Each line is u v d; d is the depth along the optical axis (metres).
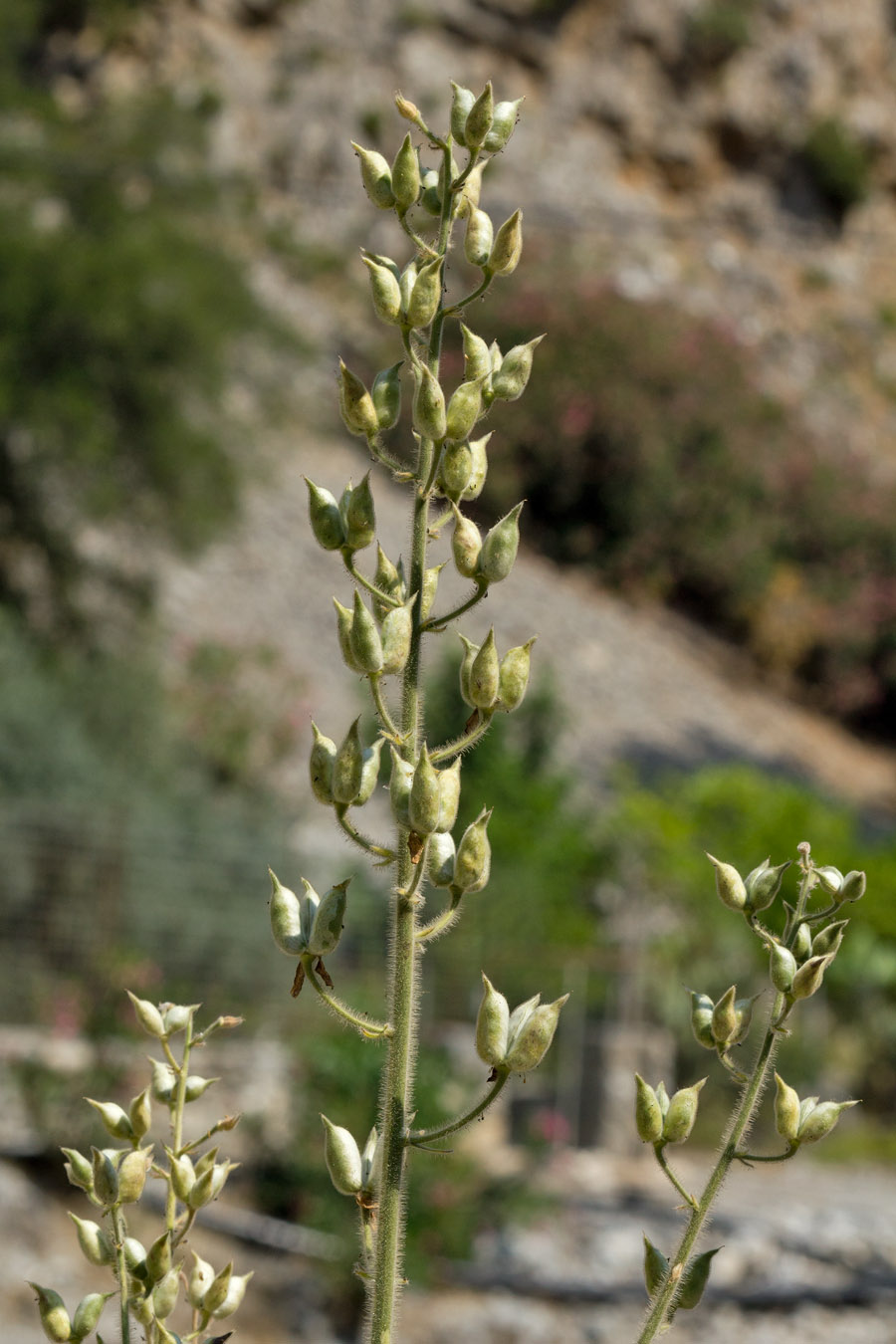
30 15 19.95
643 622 24.78
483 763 12.78
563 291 26.56
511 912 11.48
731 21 32.66
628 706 21.72
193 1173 1.52
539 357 25.72
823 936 1.52
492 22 31.19
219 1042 9.60
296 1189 8.18
